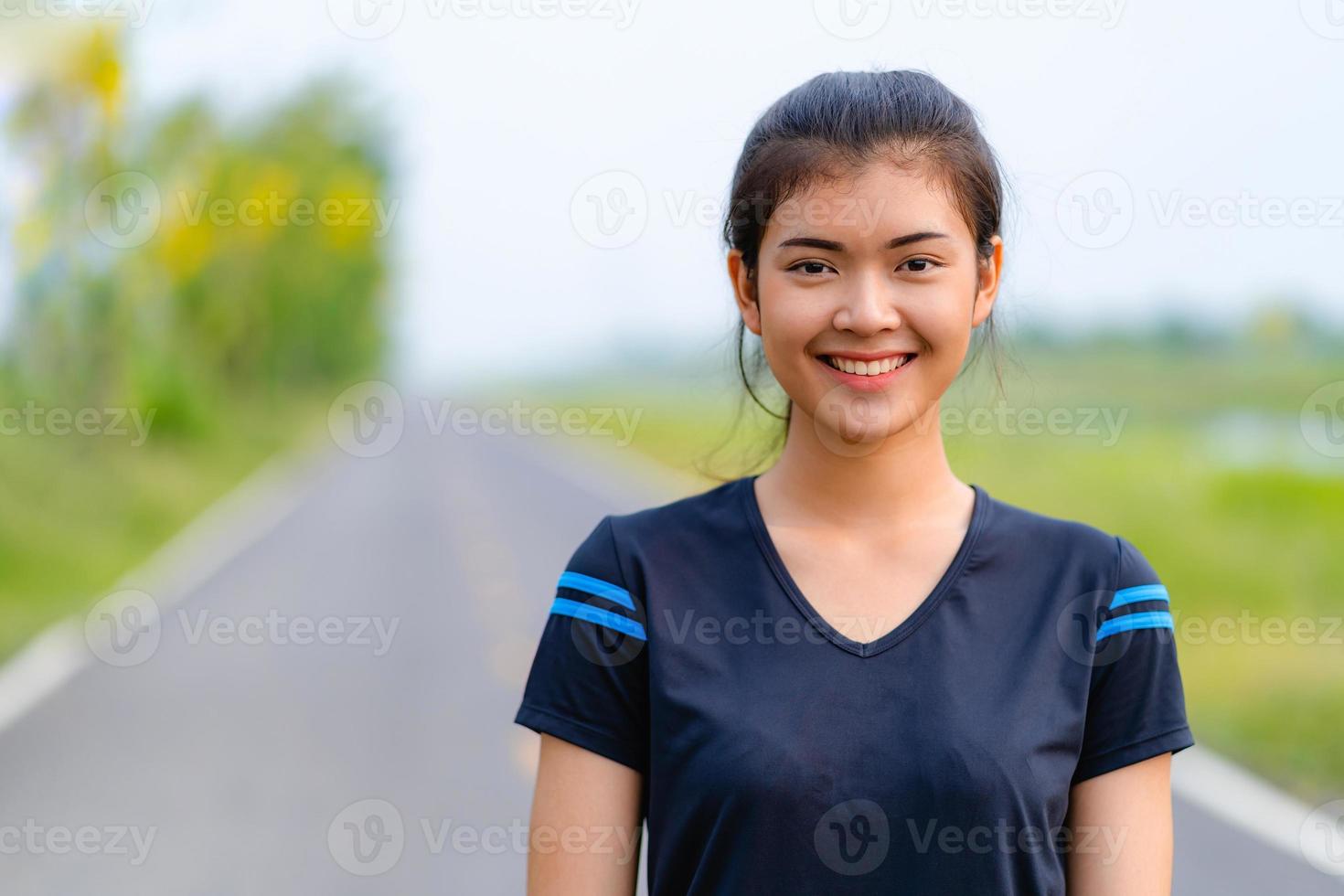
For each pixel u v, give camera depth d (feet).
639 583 6.92
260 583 48.70
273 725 27.81
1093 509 55.42
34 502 60.54
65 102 53.98
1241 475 62.03
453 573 49.98
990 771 6.27
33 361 68.13
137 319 80.02
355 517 72.23
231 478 97.96
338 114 120.98
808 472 6.93
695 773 6.44
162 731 27.66
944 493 7.00
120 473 74.54
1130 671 6.71
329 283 150.10
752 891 6.28
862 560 6.82
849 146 6.55
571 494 86.94
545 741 7.00
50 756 25.98
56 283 66.33
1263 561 45.19
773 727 6.38
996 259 7.10
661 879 6.63
